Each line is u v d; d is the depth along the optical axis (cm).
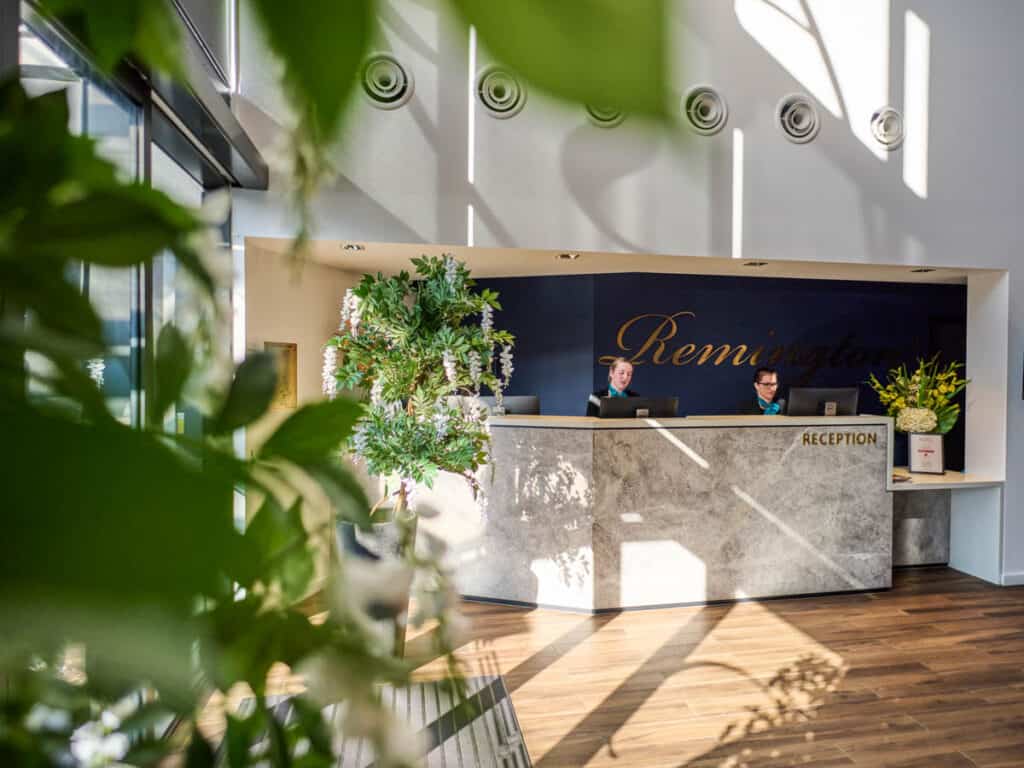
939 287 869
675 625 496
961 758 337
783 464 552
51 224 17
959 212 577
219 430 23
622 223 507
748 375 841
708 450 538
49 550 12
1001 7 584
